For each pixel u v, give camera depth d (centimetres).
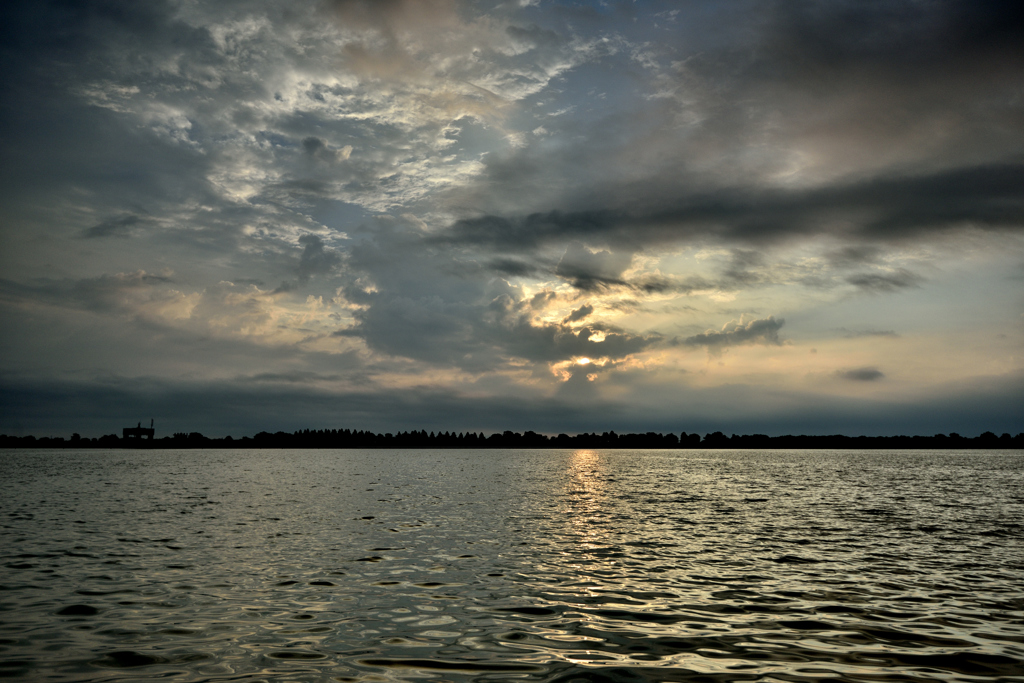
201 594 1712
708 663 1206
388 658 1212
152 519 3362
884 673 1167
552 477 8012
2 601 1628
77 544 2531
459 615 1520
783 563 2230
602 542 2670
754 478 7981
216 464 11731
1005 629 1451
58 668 1145
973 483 7044
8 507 3959
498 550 2453
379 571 2033
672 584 1875
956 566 2212
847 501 4756
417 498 4762
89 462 12356
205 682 1080
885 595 1767
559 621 1477
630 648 1288
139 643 1294
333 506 4109
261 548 2458
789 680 1124
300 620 1470
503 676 1123
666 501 4666
